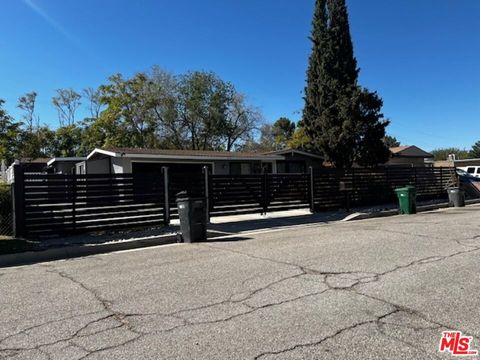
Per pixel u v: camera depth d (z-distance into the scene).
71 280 6.83
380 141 24.61
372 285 5.77
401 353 3.71
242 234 11.58
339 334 4.16
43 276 7.27
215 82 44.59
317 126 25.75
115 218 12.26
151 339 4.20
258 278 6.36
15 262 8.94
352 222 13.80
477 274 6.19
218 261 7.79
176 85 44.12
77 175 11.53
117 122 41.97
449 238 9.30
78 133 48.69
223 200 14.79
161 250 9.56
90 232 11.80
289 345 3.94
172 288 6.01
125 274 7.07
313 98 26.25
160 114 43.56
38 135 48.34
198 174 14.22
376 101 24.27
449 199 19.00
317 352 3.78
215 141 45.62
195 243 10.37
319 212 17.11
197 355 3.80
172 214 14.50
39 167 36.31
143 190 12.67
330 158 25.14
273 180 16.23
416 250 8.05
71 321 4.80
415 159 43.44
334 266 6.95
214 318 4.72
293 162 30.70
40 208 10.95
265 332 4.27
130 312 5.04
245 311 4.91
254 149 50.69
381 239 9.48
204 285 6.10
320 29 25.86
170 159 24.88
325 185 17.55
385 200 19.58
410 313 4.67
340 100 24.41
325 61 25.53
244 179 15.40
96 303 5.45
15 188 10.65
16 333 4.49
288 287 5.82
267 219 15.04
